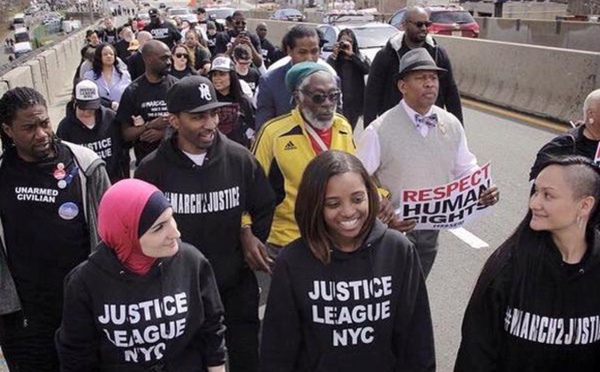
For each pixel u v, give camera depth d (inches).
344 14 751.7
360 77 302.8
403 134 138.5
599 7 1135.6
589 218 88.7
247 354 138.1
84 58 397.7
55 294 124.3
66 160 122.1
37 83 528.4
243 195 130.3
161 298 95.5
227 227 129.0
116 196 91.4
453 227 141.3
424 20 205.8
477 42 523.8
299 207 92.4
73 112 201.3
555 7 1257.4
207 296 101.8
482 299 95.3
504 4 1234.0
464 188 137.6
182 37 527.8
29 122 114.7
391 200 141.5
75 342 95.7
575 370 93.4
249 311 137.9
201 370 103.3
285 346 95.0
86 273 94.3
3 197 119.4
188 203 125.3
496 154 347.3
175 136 127.6
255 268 131.2
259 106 203.5
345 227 90.9
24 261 121.6
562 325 90.0
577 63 407.8
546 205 87.6
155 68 219.3
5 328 126.0
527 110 452.4
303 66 142.2
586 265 88.2
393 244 94.7
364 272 92.7
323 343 94.0
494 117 445.4
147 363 96.9
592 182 86.6
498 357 97.0
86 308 94.6
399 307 95.3
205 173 125.7
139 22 771.4
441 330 176.9
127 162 220.7
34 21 2301.9
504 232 243.0
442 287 201.9
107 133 204.8
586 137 163.0
